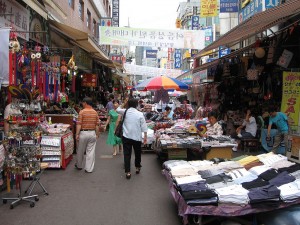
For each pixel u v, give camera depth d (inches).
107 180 291.9
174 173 203.8
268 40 380.8
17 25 299.6
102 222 193.9
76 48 517.7
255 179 189.9
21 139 231.3
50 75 346.6
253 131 441.4
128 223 192.7
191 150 328.5
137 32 596.1
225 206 167.3
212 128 350.3
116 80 1209.4
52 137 330.0
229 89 555.5
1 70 219.8
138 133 304.2
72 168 338.3
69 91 552.7
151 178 300.2
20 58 263.4
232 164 218.8
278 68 382.6
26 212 209.3
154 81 484.4
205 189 171.9
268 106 377.4
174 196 200.2
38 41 364.8
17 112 249.4
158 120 513.3
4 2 270.1
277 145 355.9
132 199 237.6
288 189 173.8
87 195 246.4
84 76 619.5
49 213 207.9
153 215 205.9
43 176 303.9
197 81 719.1
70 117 399.2
